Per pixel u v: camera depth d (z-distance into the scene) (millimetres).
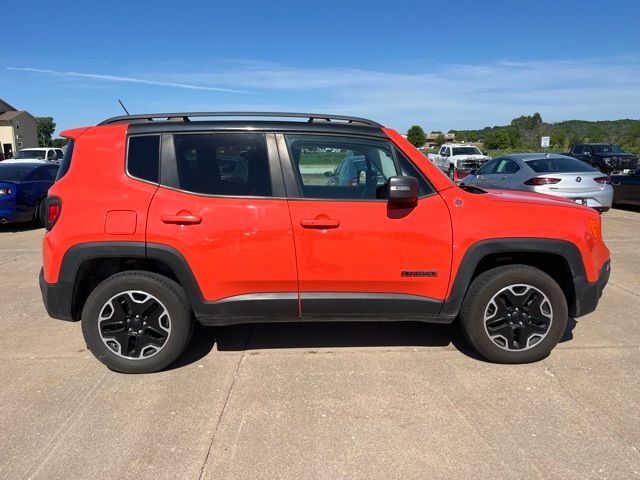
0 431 3000
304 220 3500
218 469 2664
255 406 3264
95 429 3016
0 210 10164
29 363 3916
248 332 4508
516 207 3688
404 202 3541
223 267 3518
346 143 3672
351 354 4039
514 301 3725
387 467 2670
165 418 3133
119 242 3467
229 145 3607
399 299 3645
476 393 3406
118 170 3559
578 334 4410
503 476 2592
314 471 2643
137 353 3670
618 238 8883
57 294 3539
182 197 3512
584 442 2861
